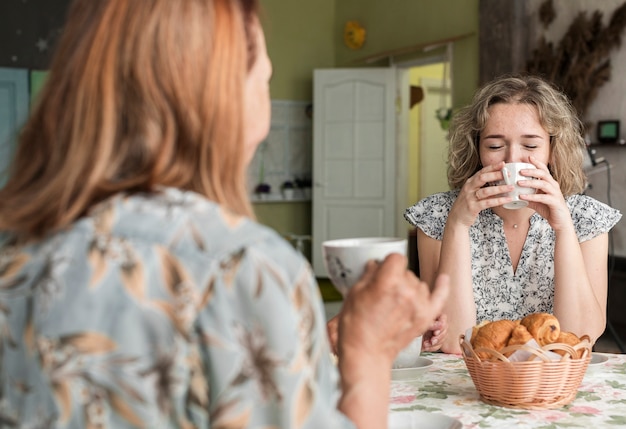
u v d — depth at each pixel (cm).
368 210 708
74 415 59
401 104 700
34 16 550
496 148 200
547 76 507
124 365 59
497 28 551
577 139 206
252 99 75
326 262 90
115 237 63
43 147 69
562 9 504
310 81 763
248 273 61
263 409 60
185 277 61
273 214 754
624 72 461
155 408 59
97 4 68
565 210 186
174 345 59
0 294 65
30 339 62
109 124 65
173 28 65
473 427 121
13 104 547
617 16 462
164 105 66
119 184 65
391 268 77
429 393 142
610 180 471
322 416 62
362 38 728
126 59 65
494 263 210
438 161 850
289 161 756
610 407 131
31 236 67
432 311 78
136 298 60
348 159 715
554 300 189
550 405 130
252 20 74
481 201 188
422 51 657
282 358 60
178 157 67
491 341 134
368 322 75
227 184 70
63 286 62
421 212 221
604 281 207
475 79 589
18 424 62
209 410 60
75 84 67
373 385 75
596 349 409
